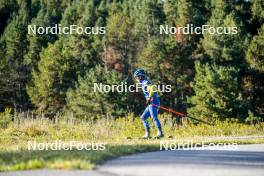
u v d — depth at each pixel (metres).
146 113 37.69
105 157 20.55
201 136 46.81
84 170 16.05
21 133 45.84
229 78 167.62
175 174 15.12
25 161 18.20
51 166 16.61
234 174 15.22
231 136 48.25
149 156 22.08
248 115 167.62
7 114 54.75
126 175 14.80
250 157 21.67
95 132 46.75
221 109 164.88
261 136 48.00
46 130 48.19
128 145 28.25
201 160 19.81
